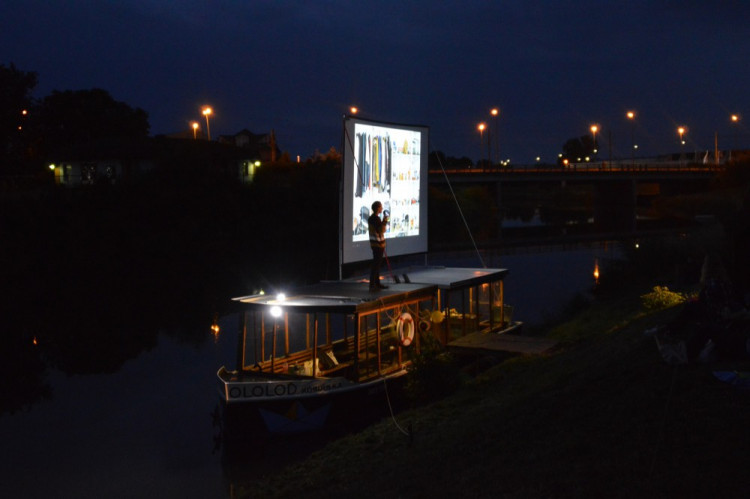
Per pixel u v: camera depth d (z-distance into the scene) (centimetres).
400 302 1727
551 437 848
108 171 6400
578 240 6138
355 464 1115
